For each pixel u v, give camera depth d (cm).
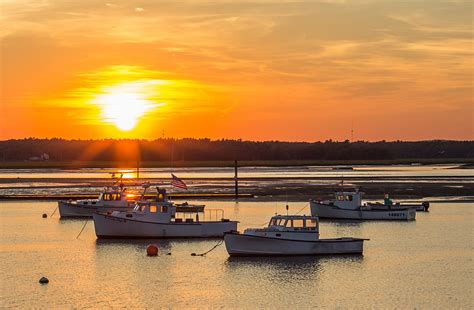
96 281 6025
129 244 7725
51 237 8306
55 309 5206
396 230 8981
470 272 6378
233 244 6919
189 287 5819
